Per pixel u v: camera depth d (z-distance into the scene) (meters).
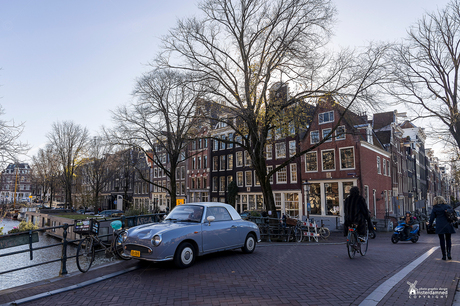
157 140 25.89
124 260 8.34
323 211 30.56
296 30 16.95
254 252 9.59
